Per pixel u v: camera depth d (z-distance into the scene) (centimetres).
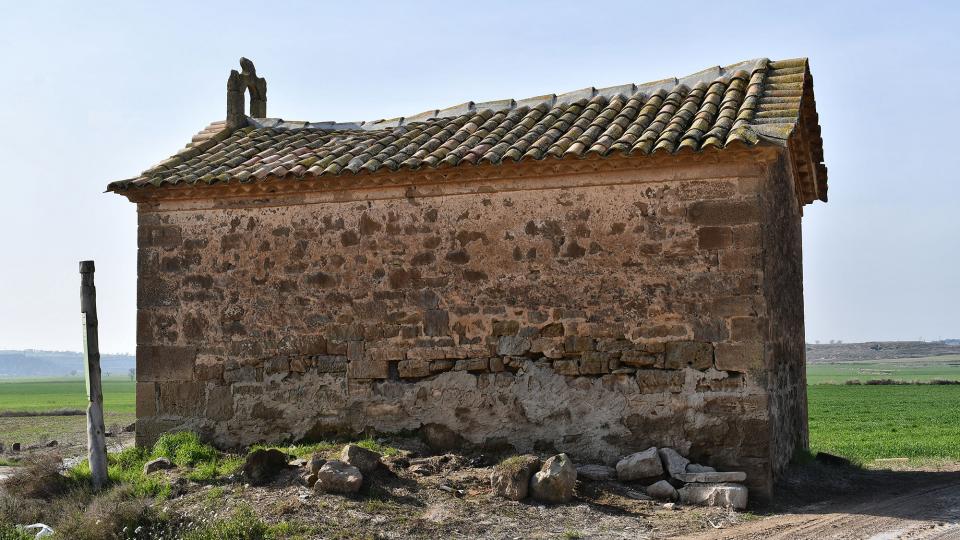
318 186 1230
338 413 1211
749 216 1052
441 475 1053
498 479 985
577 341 1117
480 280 1166
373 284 1210
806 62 1232
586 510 944
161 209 1305
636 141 1102
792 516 964
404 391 1187
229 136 1483
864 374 9844
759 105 1123
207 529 863
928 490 1135
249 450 1201
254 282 1259
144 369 1291
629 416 1087
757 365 1037
